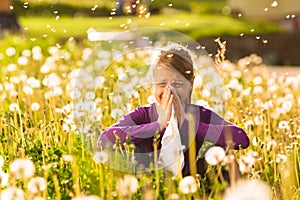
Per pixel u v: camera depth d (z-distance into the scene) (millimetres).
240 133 6973
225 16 39500
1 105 10406
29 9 38188
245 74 15492
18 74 13820
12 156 7184
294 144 7816
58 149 7242
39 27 33375
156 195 6020
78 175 6664
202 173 6840
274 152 7895
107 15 36219
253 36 30297
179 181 6391
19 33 27312
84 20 35938
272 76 15523
